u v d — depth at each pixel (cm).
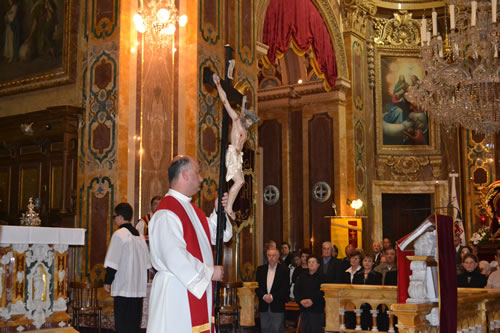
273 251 875
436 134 1869
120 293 654
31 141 1050
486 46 1188
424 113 1878
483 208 1739
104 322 895
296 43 1474
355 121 1730
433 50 1273
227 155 429
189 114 1007
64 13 1055
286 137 1781
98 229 936
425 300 595
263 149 1816
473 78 1220
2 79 1132
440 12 1886
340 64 1692
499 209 1666
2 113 1120
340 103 1708
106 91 971
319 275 822
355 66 1759
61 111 980
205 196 1016
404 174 1861
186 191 397
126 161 945
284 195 1766
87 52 1005
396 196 1894
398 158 1859
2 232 567
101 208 941
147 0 1008
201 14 1049
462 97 1299
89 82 992
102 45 990
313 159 1731
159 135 992
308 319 814
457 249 1174
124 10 980
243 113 440
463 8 1764
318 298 812
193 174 397
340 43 1697
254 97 1207
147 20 1002
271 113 1816
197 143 1008
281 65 1762
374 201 1806
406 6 1886
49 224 1011
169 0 1010
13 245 588
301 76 1761
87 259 935
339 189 1675
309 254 1097
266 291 866
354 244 1573
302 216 1745
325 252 989
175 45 1027
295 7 1480
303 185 1744
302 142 1758
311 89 1734
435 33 1221
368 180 1800
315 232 1708
